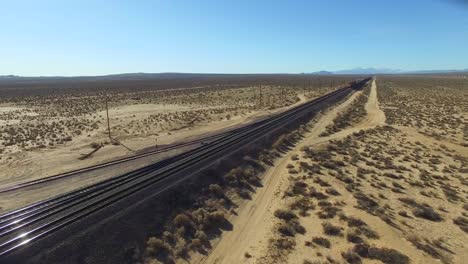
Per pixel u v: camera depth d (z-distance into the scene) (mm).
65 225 19984
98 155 40594
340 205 26609
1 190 27750
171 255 19328
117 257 18438
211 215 23594
